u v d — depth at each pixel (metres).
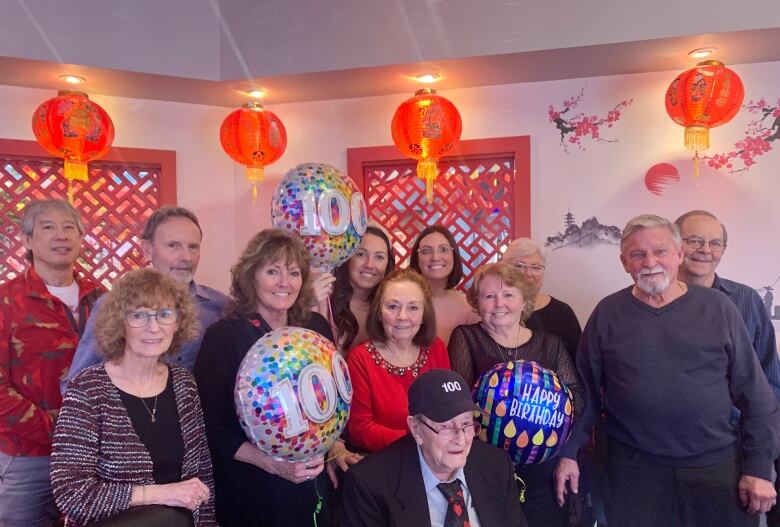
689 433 2.07
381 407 2.19
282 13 3.37
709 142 3.20
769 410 2.10
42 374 2.32
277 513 1.96
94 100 3.70
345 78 3.45
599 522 2.49
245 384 1.71
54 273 2.44
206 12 3.43
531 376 1.94
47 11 3.10
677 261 2.15
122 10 3.26
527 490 2.17
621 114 3.46
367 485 1.76
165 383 1.79
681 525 2.10
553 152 3.56
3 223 3.52
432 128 3.11
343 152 3.86
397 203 3.86
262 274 1.99
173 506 1.62
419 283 2.25
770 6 2.76
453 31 3.15
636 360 2.14
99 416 1.65
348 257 2.38
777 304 3.28
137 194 3.84
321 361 1.77
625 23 2.94
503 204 3.69
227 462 1.98
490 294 2.23
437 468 1.77
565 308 2.80
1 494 2.28
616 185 3.47
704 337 2.10
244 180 3.99
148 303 1.67
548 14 3.03
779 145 3.26
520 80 3.54
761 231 3.30
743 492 2.08
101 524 1.50
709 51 3.08
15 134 3.50
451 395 1.73
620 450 2.21
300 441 1.71
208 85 3.53
